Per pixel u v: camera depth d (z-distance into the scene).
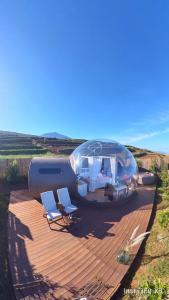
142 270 5.91
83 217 9.59
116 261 6.21
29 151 37.06
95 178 12.73
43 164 12.05
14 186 15.08
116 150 13.52
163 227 8.07
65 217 9.09
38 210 10.27
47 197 9.32
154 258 6.39
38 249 6.83
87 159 13.22
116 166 12.66
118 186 11.88
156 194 13.59
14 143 48.81
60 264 6.04
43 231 8.09
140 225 8.78
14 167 15.65
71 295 4.85
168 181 14.85
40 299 4.72
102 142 14.22
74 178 12.00
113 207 11.03
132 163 13.75
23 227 8.41
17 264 6.02
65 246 7.04
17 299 4.72
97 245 7.14
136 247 6.91
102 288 5.08
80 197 11.70
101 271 5.73
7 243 7.33
